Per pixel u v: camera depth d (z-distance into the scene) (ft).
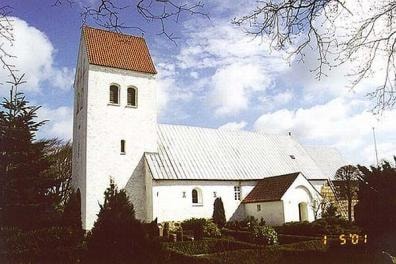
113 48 116.37
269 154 139.44
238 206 120.37
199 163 118.93
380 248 54.39
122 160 108.06
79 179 108.99
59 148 146.61
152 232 50.49
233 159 128.47
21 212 75.05
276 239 86.48
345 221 95.04
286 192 109.40
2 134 75.20
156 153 113.70
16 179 75.05
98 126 106.52
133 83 115.03
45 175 82.43
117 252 44.93
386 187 55.16
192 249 78.48
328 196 132.26
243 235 92.58
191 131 131.13
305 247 73.05
